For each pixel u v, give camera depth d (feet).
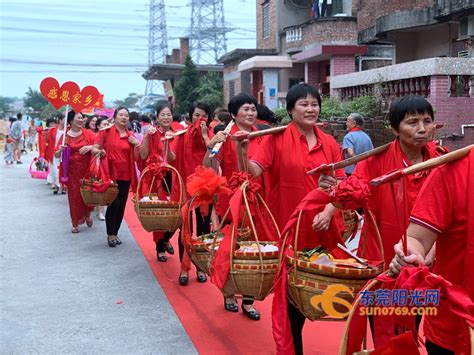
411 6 48.65
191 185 13.75
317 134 12.17
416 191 9.80
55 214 32.17
